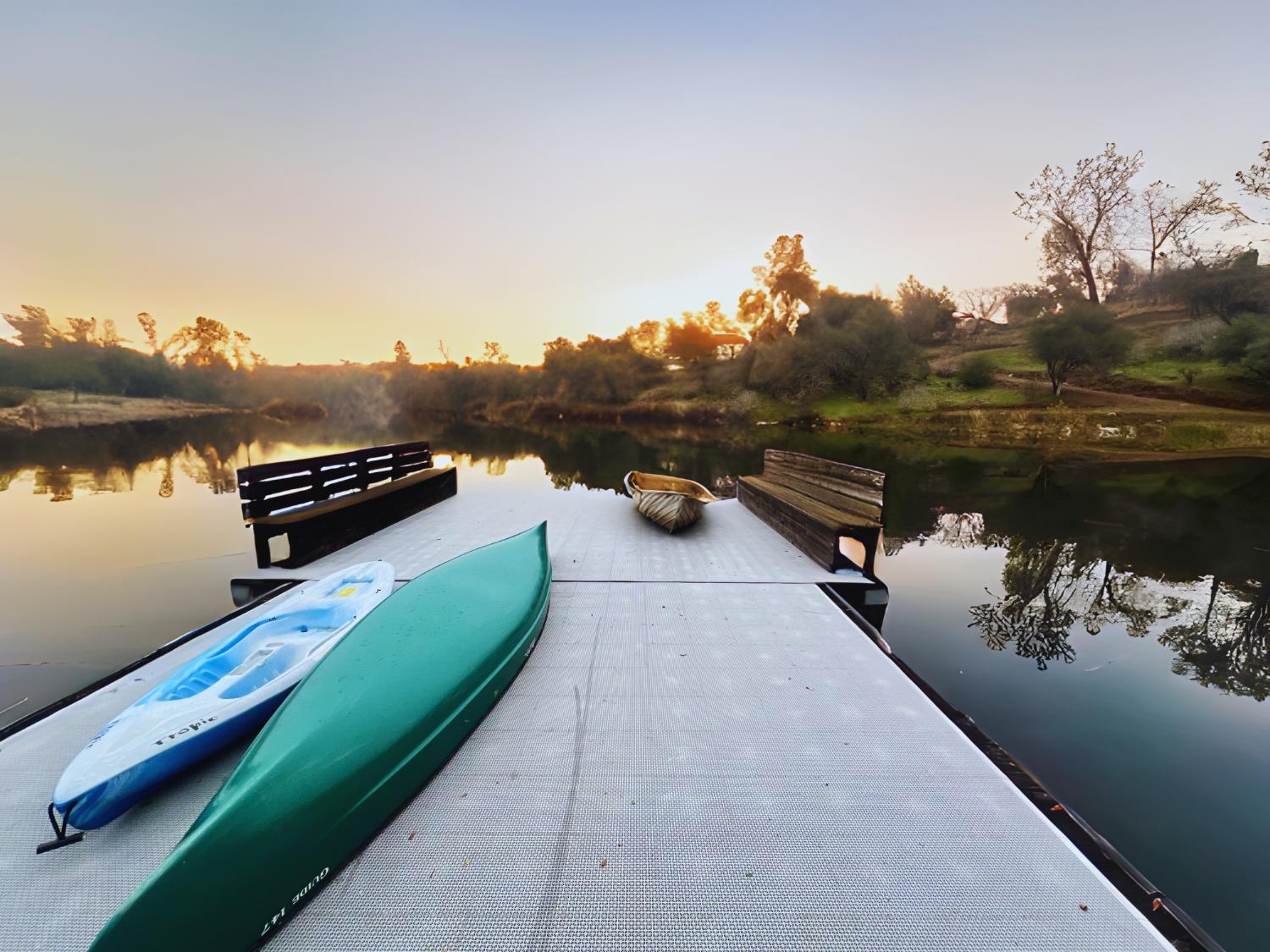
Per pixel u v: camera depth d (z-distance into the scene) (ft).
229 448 80.48
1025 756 11.84
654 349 170.09
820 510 19.58
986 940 5.44
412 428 122.72
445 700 8.16
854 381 106.42
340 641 9.39
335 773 6.37
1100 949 5.37
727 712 9.50
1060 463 59.77
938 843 6.71
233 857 5.25
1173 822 9.84
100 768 6.62
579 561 18.28
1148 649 17.26
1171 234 113.09
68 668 14.67
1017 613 20.21
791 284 138.62
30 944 5.32
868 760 8.29
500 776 7.77
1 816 6.97
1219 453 63.52
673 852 6.49
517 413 150.30
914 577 24.50
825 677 10.76
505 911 5.68
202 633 12.28
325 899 5.80
